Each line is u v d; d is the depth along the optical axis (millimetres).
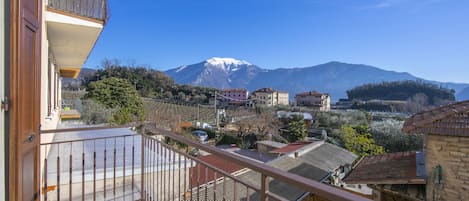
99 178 3055
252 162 1083
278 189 5781
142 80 31109
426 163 4090
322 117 23938
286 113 25625
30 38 1750
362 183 4824
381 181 4512
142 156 2902
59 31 4117
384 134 15648
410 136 14234
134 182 3246
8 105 1342
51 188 2789
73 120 10781
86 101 14203
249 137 20172
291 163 9539
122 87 17094
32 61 1808
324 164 10148
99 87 16453
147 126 2842
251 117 23844
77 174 2947
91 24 3926
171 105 26922
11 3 1367
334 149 12617
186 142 1728
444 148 3766
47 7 3545
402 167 4688
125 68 30328
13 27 1374
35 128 1923
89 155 3855
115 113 13672
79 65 8062
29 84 1725
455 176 3625
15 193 1381
